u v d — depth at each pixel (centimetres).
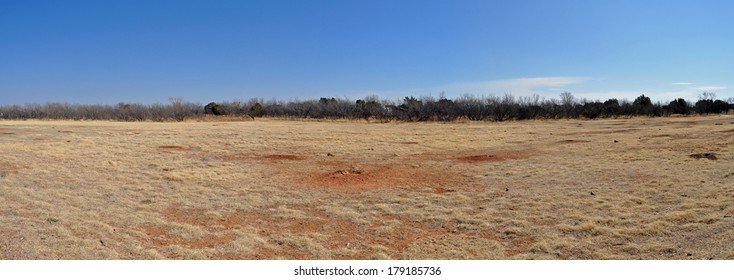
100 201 659
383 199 694
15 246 448
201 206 647
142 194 714
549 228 532
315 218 594
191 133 1820
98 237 492
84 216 571
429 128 2261
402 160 1124
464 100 3328
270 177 880
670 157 981
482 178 855
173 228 538
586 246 473
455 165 1023
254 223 570
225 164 1041
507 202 660
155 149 1286
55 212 585
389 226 557
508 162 1045
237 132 1891
